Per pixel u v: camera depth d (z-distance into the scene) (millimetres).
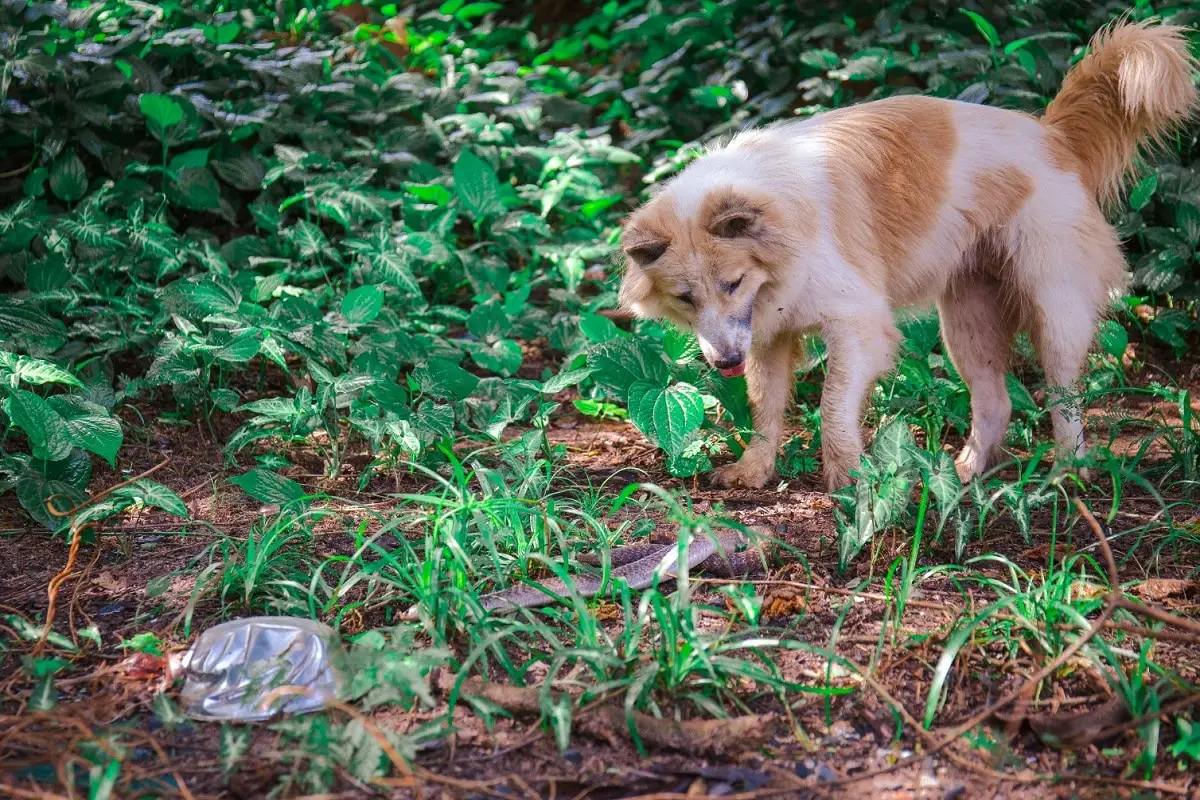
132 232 6156
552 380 5219
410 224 7234
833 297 4879
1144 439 5316
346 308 5688
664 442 4711
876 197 5059
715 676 3127
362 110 8086
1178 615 3604
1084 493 4707
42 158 6875
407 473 5105
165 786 2787
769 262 4742
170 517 4590
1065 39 7617
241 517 4598
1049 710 3133
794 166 4957
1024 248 5102
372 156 7656
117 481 4973
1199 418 4938
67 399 4648
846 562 3896
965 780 2859
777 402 5242
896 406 5277
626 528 4359
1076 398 4941
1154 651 3385
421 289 7332
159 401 5934
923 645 3424
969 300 5367
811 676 3307
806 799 2787
